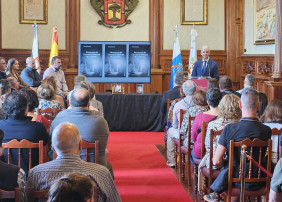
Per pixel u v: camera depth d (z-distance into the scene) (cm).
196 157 488
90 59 988
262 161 373
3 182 263
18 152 351
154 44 1175
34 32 1059
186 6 1180
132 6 1170
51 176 263
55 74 890
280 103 440
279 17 789
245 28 1130
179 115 595
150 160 669
